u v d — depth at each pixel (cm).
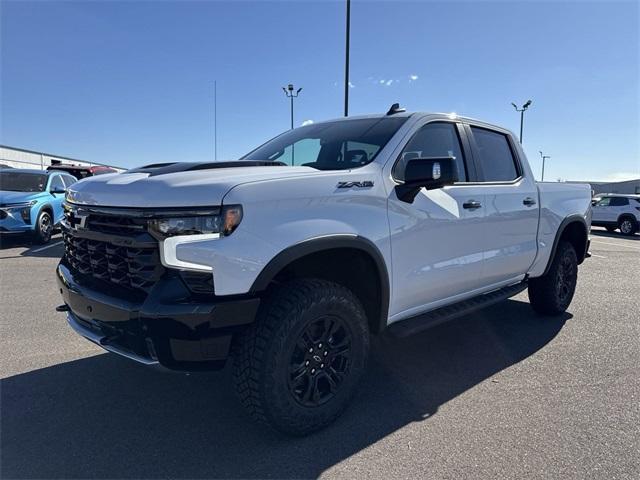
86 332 288
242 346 255
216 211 232
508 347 431
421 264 330
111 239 256
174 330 229
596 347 432
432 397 329
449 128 382
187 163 287
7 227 1016
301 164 349
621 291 688
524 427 288
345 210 278
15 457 256
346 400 291
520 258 438
